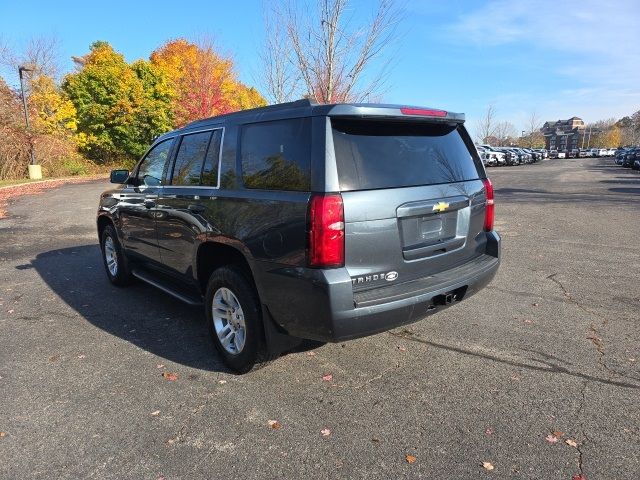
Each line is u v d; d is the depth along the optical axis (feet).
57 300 18.34
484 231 13.41
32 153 84.84
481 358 12.69
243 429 9.73
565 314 15.79
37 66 124.67
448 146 12.42
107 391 11.33
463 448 8.98
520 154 157.07
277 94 43.73
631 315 15.62
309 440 9.33
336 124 10.05
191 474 8.43
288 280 10.08
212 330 12.69
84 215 42.06
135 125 110.93
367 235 9.93
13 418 10.23
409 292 10.33
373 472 8.39
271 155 10.88
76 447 9.21
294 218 9.89
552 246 26.08
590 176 87.81
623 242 26.84
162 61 135.33
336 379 11.73
